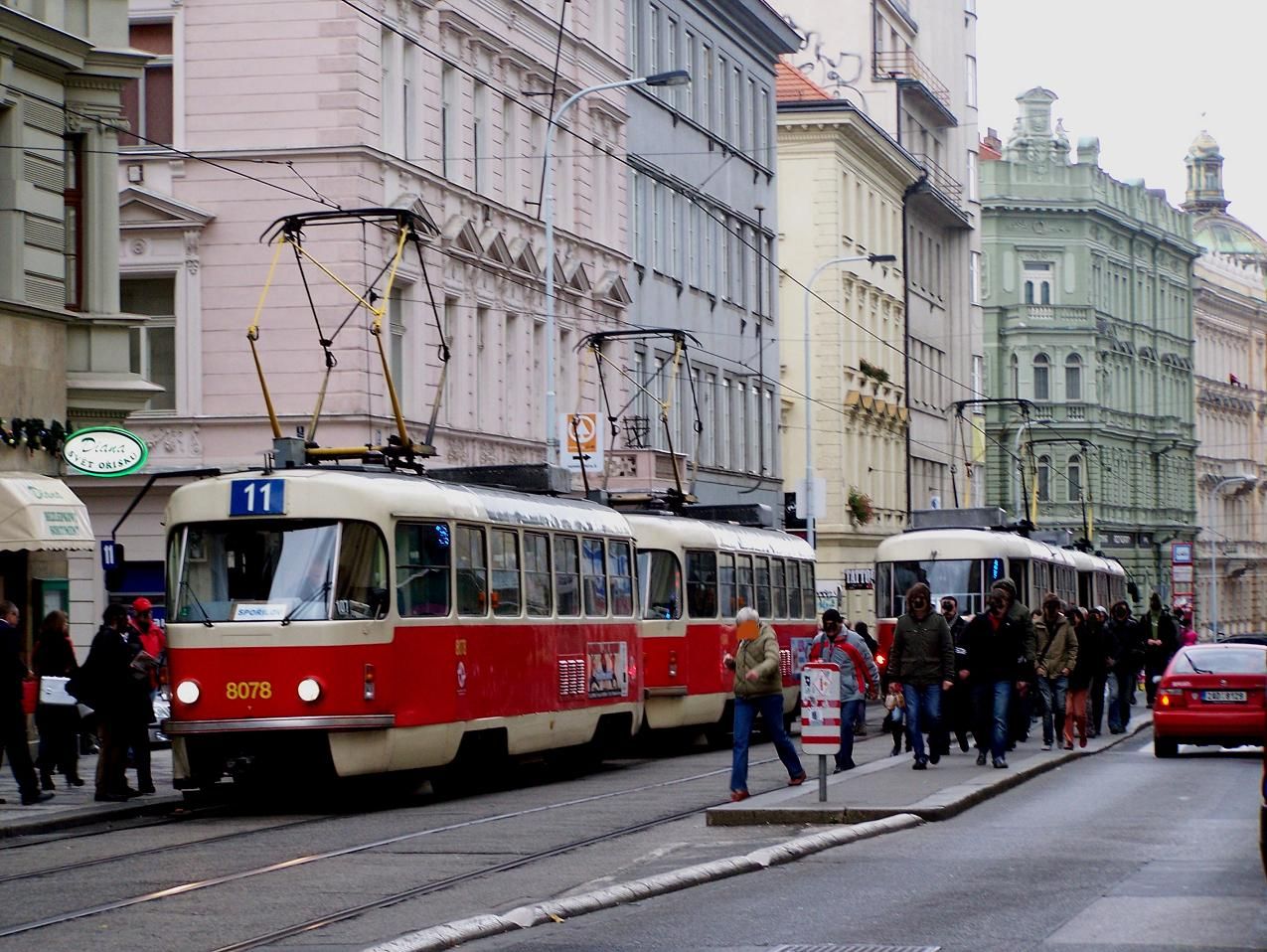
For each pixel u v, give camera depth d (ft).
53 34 116.06
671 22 238.68
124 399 121.90
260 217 158.71
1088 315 451.53
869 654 107.45
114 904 58.08
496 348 183.21
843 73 337.31
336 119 157.89
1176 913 54.24
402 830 78.95
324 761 88.69
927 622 103.40
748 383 267.80
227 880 62.80
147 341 159.94
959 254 384.47
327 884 61.57
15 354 113.29
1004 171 450.30
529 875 63.36
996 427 445.37
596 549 116.78
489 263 179.73
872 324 319.68
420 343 166.81
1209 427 540.11
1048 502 447.42
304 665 88.28
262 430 158.10
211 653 89.10
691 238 244.42
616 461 194.80
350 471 92.84
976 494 396.78
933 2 378.73
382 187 161.17
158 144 154.40
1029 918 53.57
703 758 125.49
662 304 231.30
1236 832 75.61
